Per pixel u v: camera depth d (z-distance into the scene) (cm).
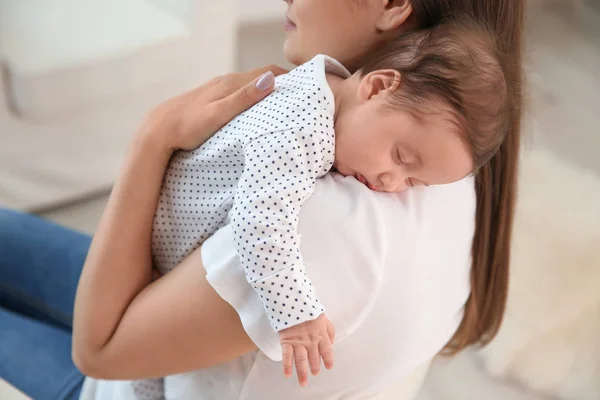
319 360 77
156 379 99
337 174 86
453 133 82
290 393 87
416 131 82
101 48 199
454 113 82
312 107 82
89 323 87
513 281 227
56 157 209
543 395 207
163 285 84
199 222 87
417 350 89
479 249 97
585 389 208
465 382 207
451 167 84
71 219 219
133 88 208
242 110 86
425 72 82
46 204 217
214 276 78
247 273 76
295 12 93
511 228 99
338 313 79
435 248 86
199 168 87
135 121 217
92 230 218
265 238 75
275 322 76
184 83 222
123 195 88
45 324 131
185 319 82
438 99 81
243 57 319
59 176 213
